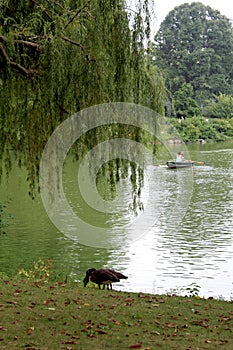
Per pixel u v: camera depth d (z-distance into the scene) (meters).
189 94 87.19
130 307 9.59
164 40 108.75
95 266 17.25
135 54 13.02
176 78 95.75
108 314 9.02
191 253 18.92
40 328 8.12
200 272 16.69
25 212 25.16
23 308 9.06
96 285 12.13
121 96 12.94
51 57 11.98
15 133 13.08
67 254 18.50
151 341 7.80
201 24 110.06
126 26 12.79
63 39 12.06
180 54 105.38
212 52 107.00
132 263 17.67
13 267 16.50
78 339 7.72
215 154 60.69
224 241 20.64
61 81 12.27
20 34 12.03
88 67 12.31
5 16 12.20
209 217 25.47
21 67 12.17
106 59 12.51
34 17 12.06
